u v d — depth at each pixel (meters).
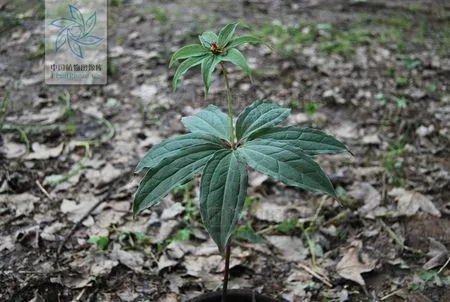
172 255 1.34
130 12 2.69
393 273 1.33
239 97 2.00
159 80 2.09
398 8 2.92
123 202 1.48
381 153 1.71
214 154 0.94
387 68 2.23
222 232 0.89
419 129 1.81
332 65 2.24
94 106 1.91
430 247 1.38
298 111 1.92
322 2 2.98
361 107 1.95
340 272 1.32
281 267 1.34
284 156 0.92
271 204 1.50
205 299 1.12
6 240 1.35
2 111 1.83
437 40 2.52
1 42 2.34
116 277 1.29
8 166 1.57
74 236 1.38
